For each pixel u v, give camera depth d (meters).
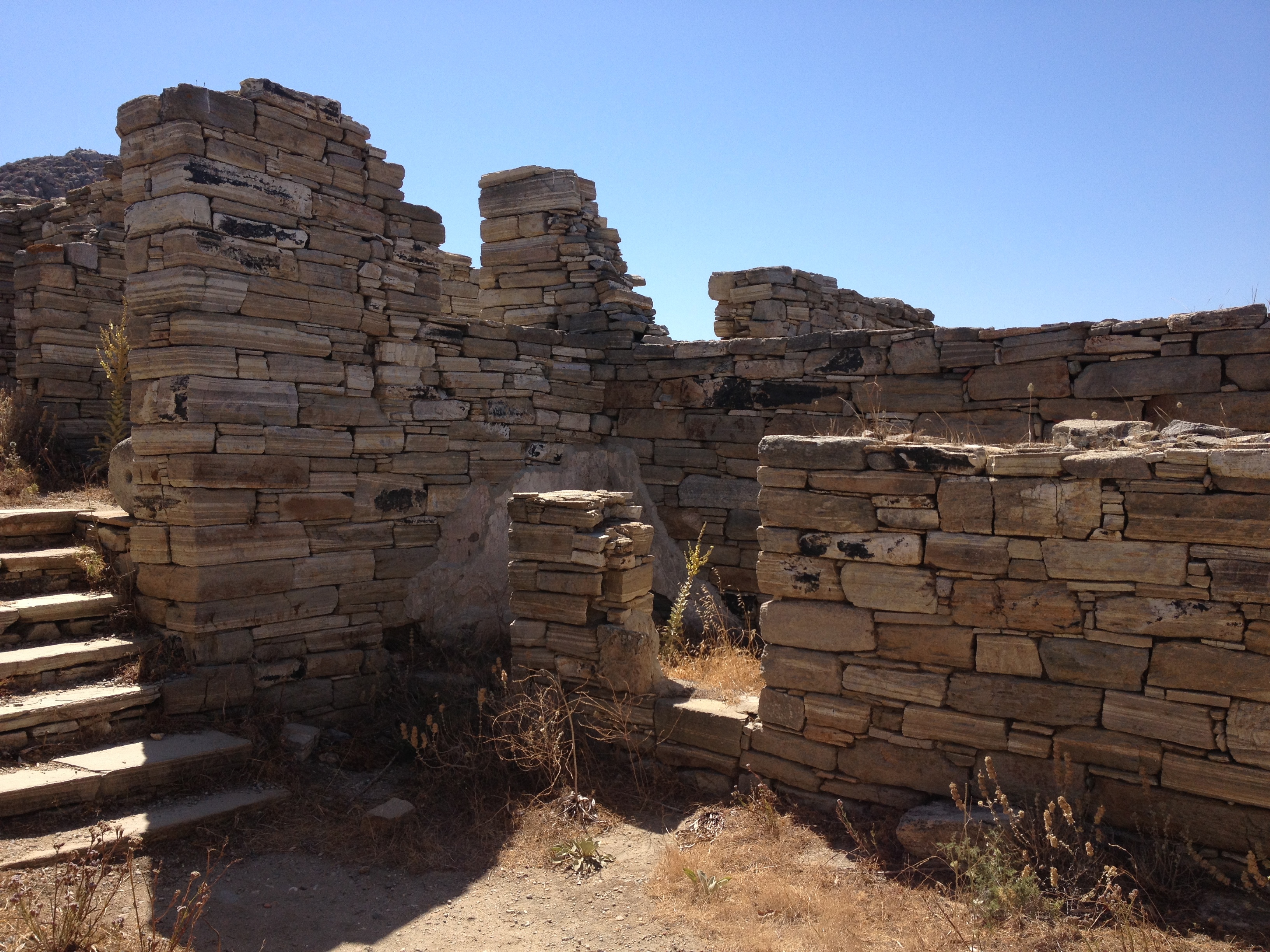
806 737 5.39
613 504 6.47
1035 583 4.74
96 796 4.95
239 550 6.24
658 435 9.24
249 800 5.26
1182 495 4.36
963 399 7.84
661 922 4.29
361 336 7.14
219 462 6.09
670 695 6.10
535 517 6.30
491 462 8.21
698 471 9.02
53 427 9.03
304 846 5.00
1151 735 4.43
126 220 6.28
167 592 6.13
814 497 5.34
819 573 5.34
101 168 21.86
